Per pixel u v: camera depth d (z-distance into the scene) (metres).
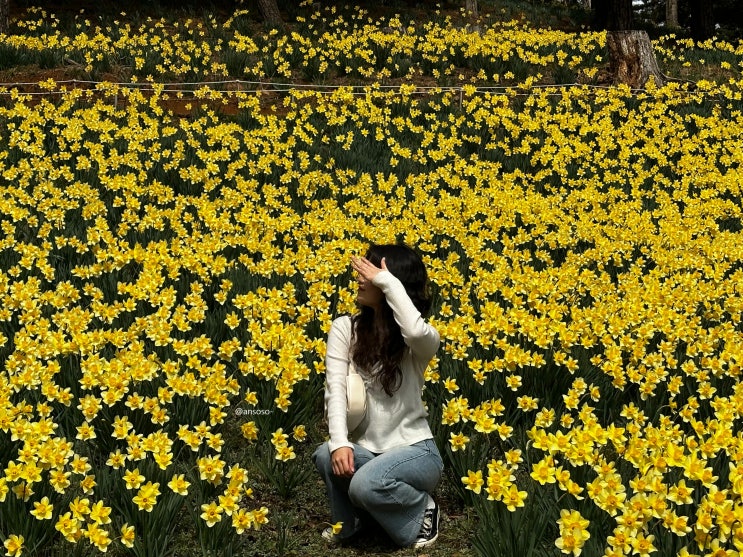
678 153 11.91
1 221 6.61
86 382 3.54
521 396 4.06
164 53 13.72
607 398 4.17
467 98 13.48
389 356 2.94
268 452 3.52
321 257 6.14
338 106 12.62
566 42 16.69
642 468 2.81
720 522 2.44
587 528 2.79
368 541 3.11
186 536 3.04
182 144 9.30
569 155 11.02
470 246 6.82
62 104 11.08
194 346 4.18
